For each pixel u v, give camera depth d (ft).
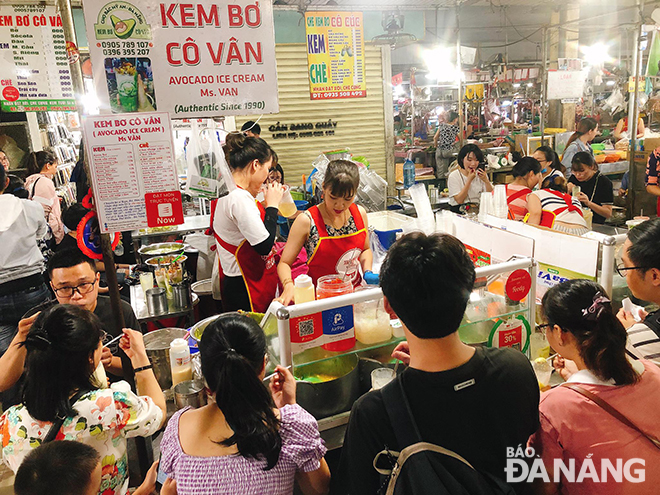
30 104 12.16
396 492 3.37
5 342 9.73
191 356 6.57
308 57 16.87
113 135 5.24
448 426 3.46
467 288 3.41
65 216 10.89
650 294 5.56
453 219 8.14
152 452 6.55
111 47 5.21
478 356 3.61
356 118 22.12
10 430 5.14
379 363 5.97
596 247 6.38
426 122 28.66
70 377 4.90
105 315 7.52
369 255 8.89
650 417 4.25
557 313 4.56
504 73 30.60
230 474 4.22
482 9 36.01
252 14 5.67
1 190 9.98
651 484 4.21
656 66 16.66
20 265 9.89
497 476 3.63
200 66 5.57
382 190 15.03
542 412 4.44
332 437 5.48
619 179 22.82
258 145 8.50
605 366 4.32
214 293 10.42
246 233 8.16
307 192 15.93
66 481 3.97
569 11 25.86
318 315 5.17
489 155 22.77
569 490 4.43
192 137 6.93
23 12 11.73
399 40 20.68
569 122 27.78
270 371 5.49
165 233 12.98
